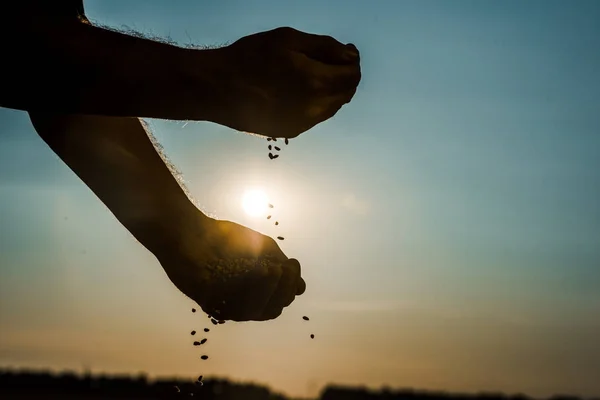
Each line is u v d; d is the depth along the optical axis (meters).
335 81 0.89
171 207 1.18
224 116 0.89
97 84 0.84
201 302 1.17
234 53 0.88
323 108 0.90
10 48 0.82
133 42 0.86
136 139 1.21
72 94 0.85
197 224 1.19
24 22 0.82
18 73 0.83
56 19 0.84
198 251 1.17
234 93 0.87
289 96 0.88
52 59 0.83
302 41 0.89
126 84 0.85
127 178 1.18
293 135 0.91
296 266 1.19
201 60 0.87
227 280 1.14
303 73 0.87
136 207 1.17
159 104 0.87
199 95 0.87
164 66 0.85
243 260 1.16
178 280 1.17
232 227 1.20
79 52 0.83
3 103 0.86
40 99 0.85
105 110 0.87
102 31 0.86
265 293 1.14
